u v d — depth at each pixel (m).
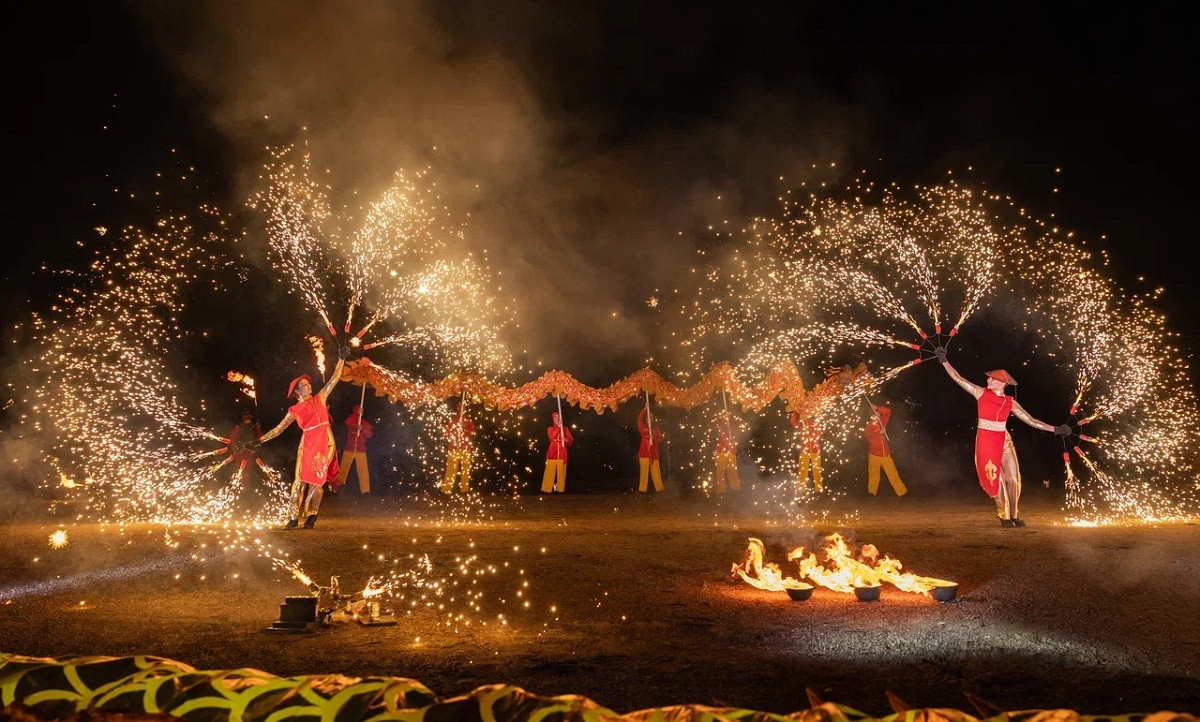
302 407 13.81
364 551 11.05
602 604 7.90
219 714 1.96
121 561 10.30
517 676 5.50
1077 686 5.23
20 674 2.09
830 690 5.15
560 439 22.25
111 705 2.00
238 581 9.07
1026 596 7.96
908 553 10.49
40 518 15.54
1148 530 12.63
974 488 22.38
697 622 7.13
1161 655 5.96
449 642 6.49
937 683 5.30
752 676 5.48
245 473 17.45
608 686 5.27
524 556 10.66
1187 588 8.26
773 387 20.89
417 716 1.87
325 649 6.25
